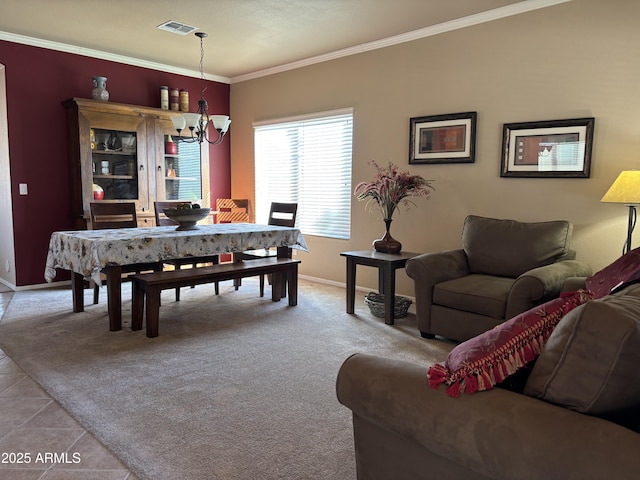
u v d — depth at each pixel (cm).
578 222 345
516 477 97
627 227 322
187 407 223
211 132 609
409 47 433
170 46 474
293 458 182
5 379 252
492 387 113
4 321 356
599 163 332
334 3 359
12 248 466
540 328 123
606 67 325
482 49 386
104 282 476
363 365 132
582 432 92
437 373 118
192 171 562
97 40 457
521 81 366
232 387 246
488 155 390
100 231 369
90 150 470
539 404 104
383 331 343
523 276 279
